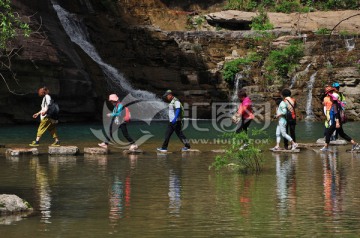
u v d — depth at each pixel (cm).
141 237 948
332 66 4844
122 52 5394
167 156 2136
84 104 4284
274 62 5012
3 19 2336
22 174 1644
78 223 1044
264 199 1270
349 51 4966
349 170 1722
